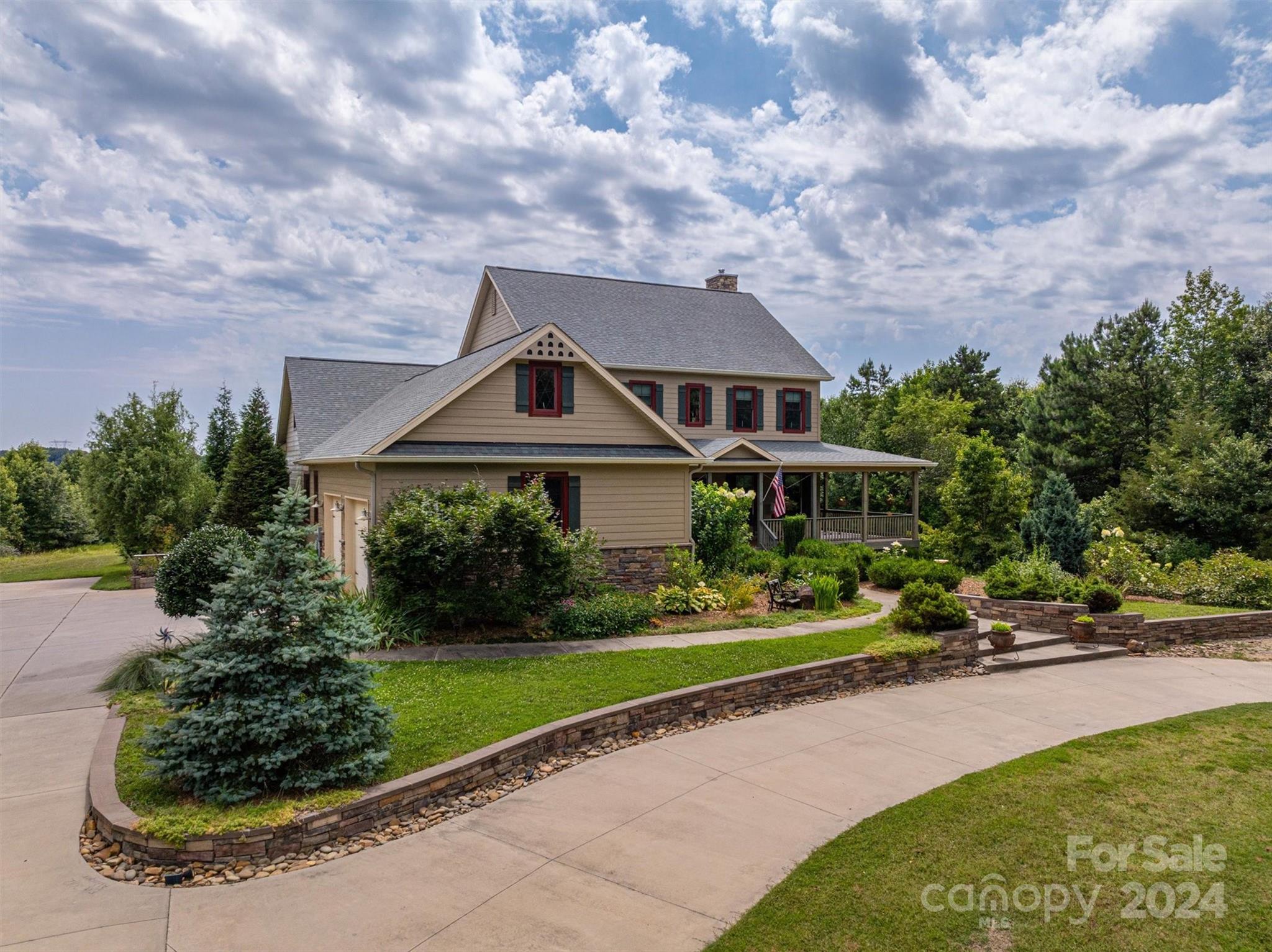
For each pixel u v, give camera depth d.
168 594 13.45
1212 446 23.73
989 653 13.25
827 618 15.16
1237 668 12.99
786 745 8.59
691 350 26.67
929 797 7.04
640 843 6.04
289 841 5.79
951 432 35.88
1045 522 20.59
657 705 9.13
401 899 5.18
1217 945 4.78
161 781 6.53
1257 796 7.17
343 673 6.77
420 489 14.09
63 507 41.03
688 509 17.78
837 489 36.94
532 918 4.94
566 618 13.27
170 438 24.92
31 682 10.41
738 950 4.62
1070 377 35.06
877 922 4.95
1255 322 31.19
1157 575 18.80
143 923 4.84
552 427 16.50
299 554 6.82
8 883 5.29
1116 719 9.84
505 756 7.41
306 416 23.41
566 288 27.66
